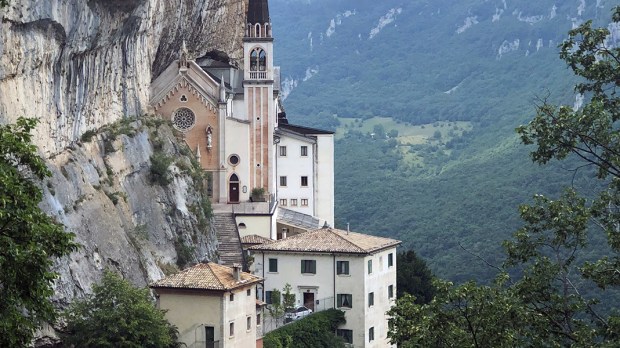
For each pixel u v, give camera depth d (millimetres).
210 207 121500
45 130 89750
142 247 102375
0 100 80312
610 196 53125
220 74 139875
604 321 51844
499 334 51906
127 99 114750
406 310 54781
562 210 53250
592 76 53406
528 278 53125
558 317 52719
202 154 133750
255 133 136125
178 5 125938
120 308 82062
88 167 97625
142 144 112875
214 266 92625
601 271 52281
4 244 45906
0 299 46219
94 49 100812
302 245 112188
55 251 48750
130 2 101750
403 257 129375
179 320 89625
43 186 86125
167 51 131000
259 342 95375
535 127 53375
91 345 80625
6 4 56750
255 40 137125
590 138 52625
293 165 152875
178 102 132500
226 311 89062
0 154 47969
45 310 48125
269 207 132250
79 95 98250
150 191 110562
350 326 110375
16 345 46531
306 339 104125
